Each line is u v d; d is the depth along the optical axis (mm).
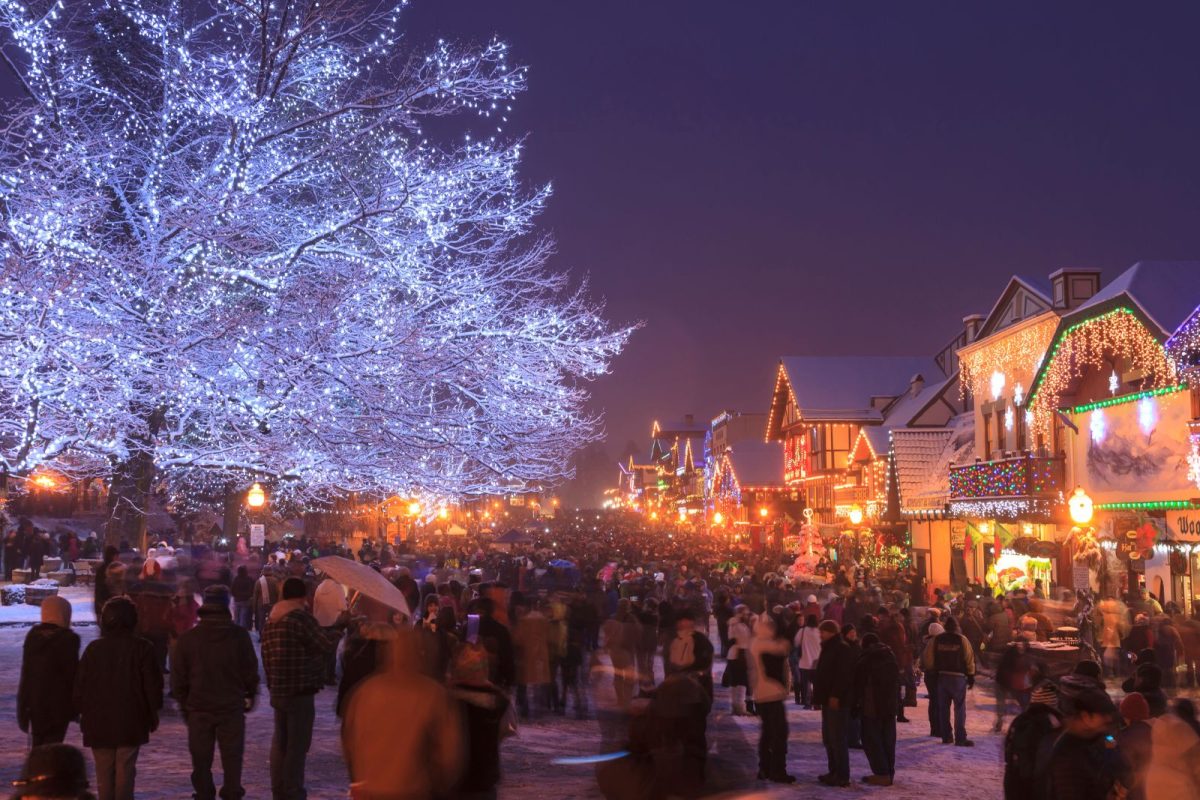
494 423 24359
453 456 24891
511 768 11914
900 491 43250
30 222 19922
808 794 12031
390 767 5969
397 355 22938
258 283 23047
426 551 48594
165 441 25156
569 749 13297
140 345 20781
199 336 21031
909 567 39531
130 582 15641
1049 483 29906
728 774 6809
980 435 37219
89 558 34031
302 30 23234
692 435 154125
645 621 17953
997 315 37219
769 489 73625
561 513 180250
